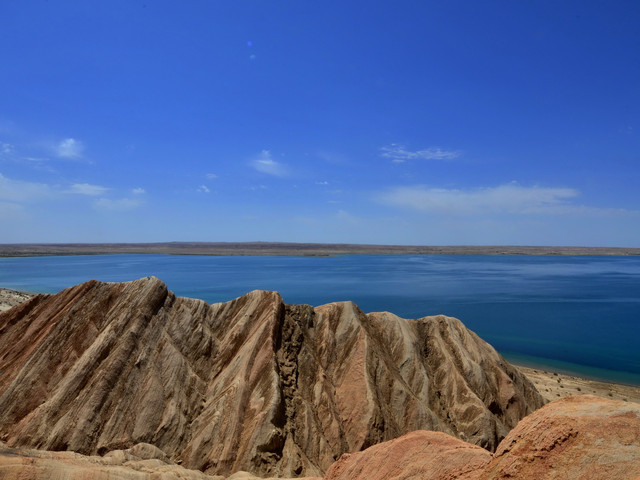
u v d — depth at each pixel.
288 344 33.25
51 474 16.95
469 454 16.08
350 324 36.53
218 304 36.72
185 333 33.44
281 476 23.55
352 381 31.53
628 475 9.89
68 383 27.36
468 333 37.69
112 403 26.67
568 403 13.65
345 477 19.48
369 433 27.66
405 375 33.81
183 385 29.23
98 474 17.67
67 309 32.97
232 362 31.31
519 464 11.73
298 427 27.12
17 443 24.17
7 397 26.97
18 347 31.70
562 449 11.42
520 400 32.88
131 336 30.45
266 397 27.28
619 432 11.22
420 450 18.22
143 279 35.12
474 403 30.70
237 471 23.89
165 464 22.52
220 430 25.86
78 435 24.70
